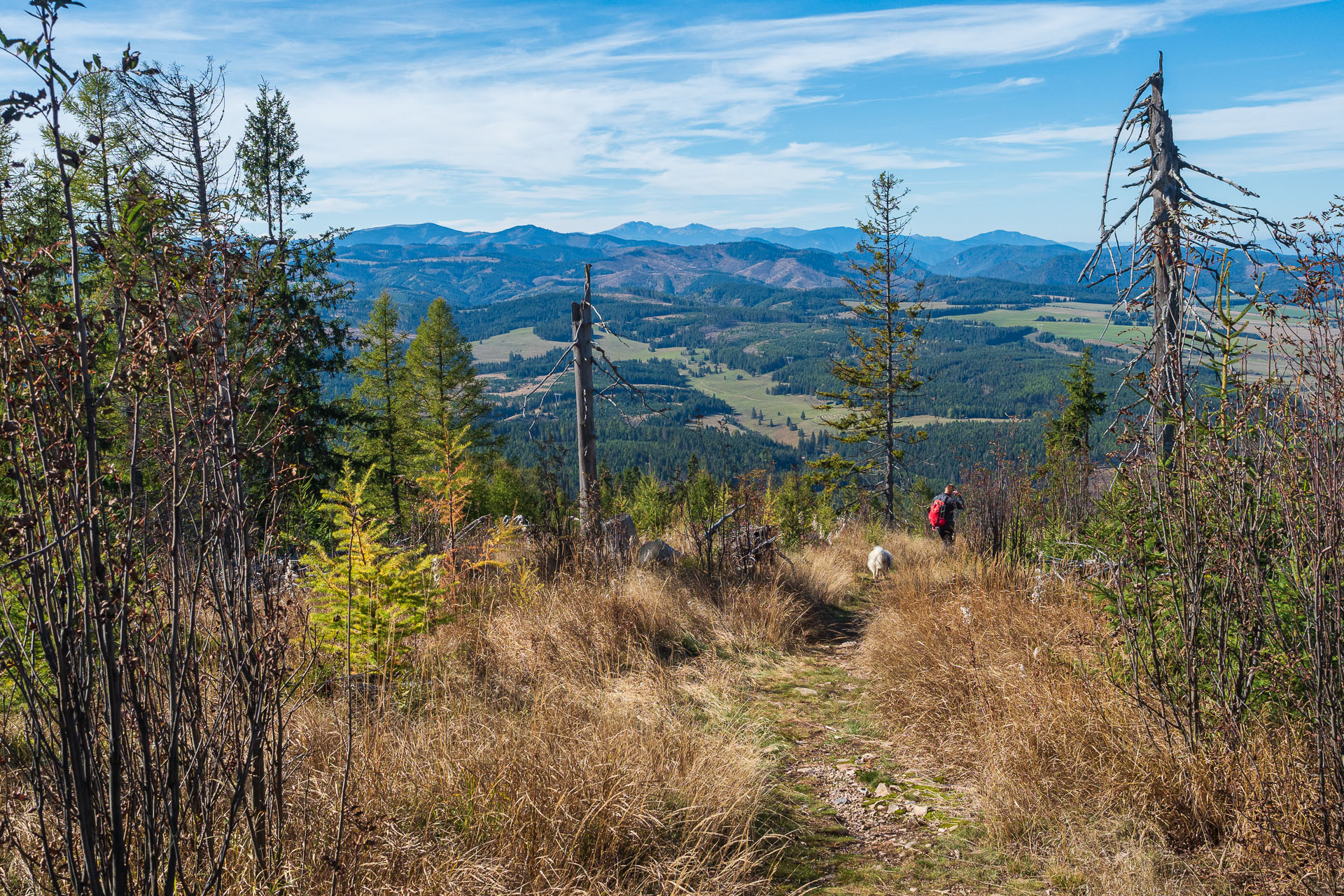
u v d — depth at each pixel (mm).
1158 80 8305
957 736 4562
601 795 3373
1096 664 4488
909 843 3518
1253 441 3361
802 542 12406
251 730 2223
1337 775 2877
